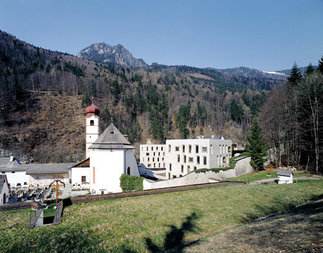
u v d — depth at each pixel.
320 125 40.62
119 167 32.81
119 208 19.69
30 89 122.06
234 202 21.12
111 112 124.94
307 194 23.14
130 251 11.95
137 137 112.25
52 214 18.78
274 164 50.28
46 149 81.00
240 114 124.94
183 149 46.72
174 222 16.12
